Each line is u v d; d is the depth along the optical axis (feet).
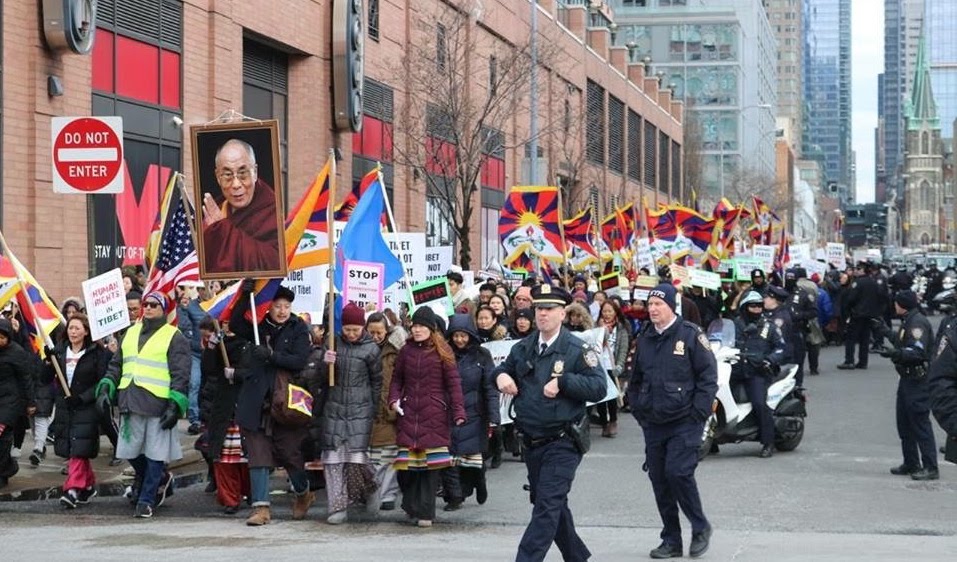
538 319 38.40
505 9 182.80
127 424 52.60
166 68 101.40
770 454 70.54
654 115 324.39
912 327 61.16
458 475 53.88
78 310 66.39
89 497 56.75
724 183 469.98
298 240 54.13
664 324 42.96
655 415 42.78
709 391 42.29
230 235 51.90
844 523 50.67
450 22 155.53
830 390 107.04
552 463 38.06
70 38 84.58
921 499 56.44
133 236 97.04
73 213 88.89
